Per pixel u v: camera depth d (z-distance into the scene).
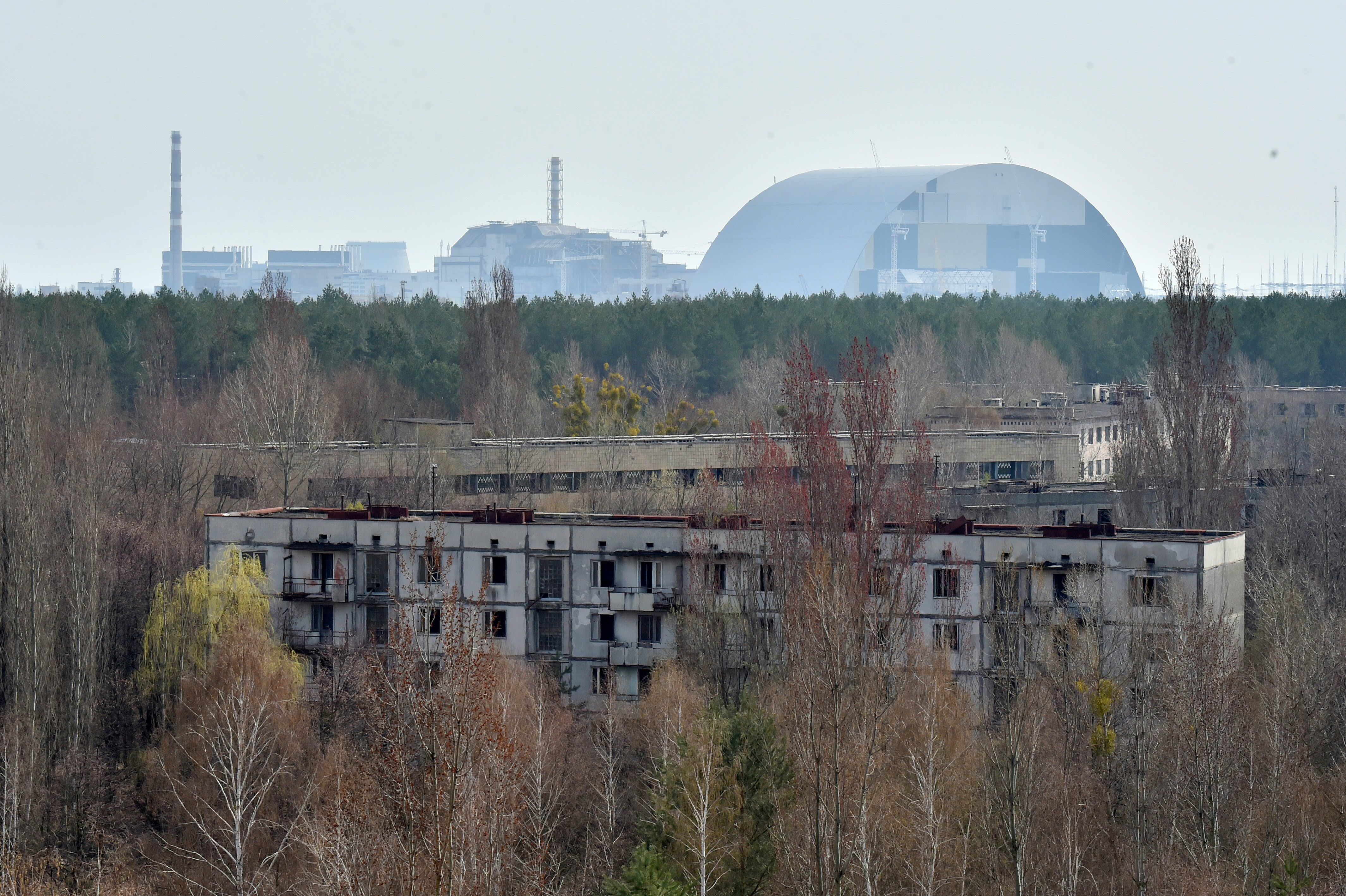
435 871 179.75
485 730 197.25
